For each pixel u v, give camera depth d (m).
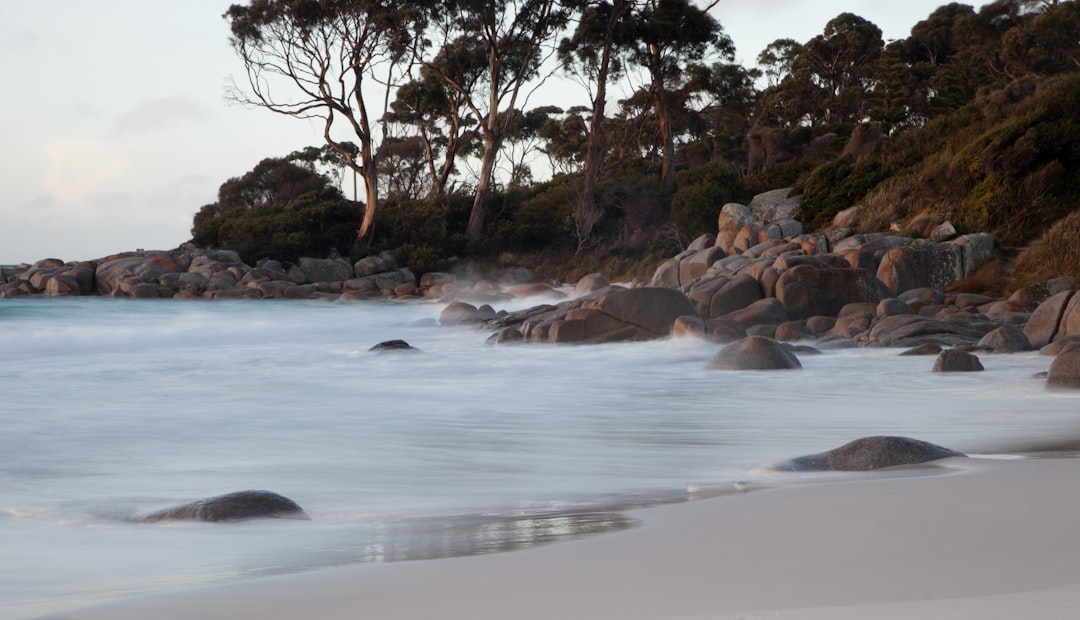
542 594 2.95
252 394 11.63
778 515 4.20
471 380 13.23
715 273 21.52
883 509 4.18
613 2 45.25
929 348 14.88
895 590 2.70
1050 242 22.80
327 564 3.72
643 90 56.81
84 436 8.06
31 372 14.77
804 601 2.62
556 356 16.30
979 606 2.39
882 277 23.70
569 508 4.89
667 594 2.85
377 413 9.75
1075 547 3.25
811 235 26.53
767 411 9.62
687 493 5.27
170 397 11.32
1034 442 6.99
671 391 11.54
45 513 4.95
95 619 2.91
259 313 31.17
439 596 3.01
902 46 70.44
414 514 4.85
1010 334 14.72
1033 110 29.30
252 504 4.78
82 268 43.22
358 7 44.25
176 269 42.84
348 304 37.75
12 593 3.36
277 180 76.06
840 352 15.66
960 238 24.42
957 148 30.56
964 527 3.69
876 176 32.88
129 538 4.34
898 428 8.11
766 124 68.94
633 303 17.89
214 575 3.60
